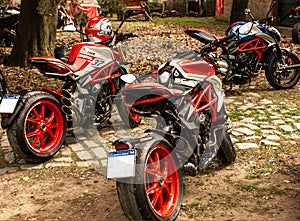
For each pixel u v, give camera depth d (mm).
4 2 13203
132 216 3703
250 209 4195
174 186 4129
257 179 4852
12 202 4477
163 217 3844
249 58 7984
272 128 6418
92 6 9969
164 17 25922
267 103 7664
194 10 27672
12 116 5051
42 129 5344
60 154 5633
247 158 5418
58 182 4898
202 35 7289
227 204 4305
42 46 10648
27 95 5211
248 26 7883
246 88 8680
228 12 22500
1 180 4969
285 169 5082
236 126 6508
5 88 6812
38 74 9914
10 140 5113
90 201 4457
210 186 4703
